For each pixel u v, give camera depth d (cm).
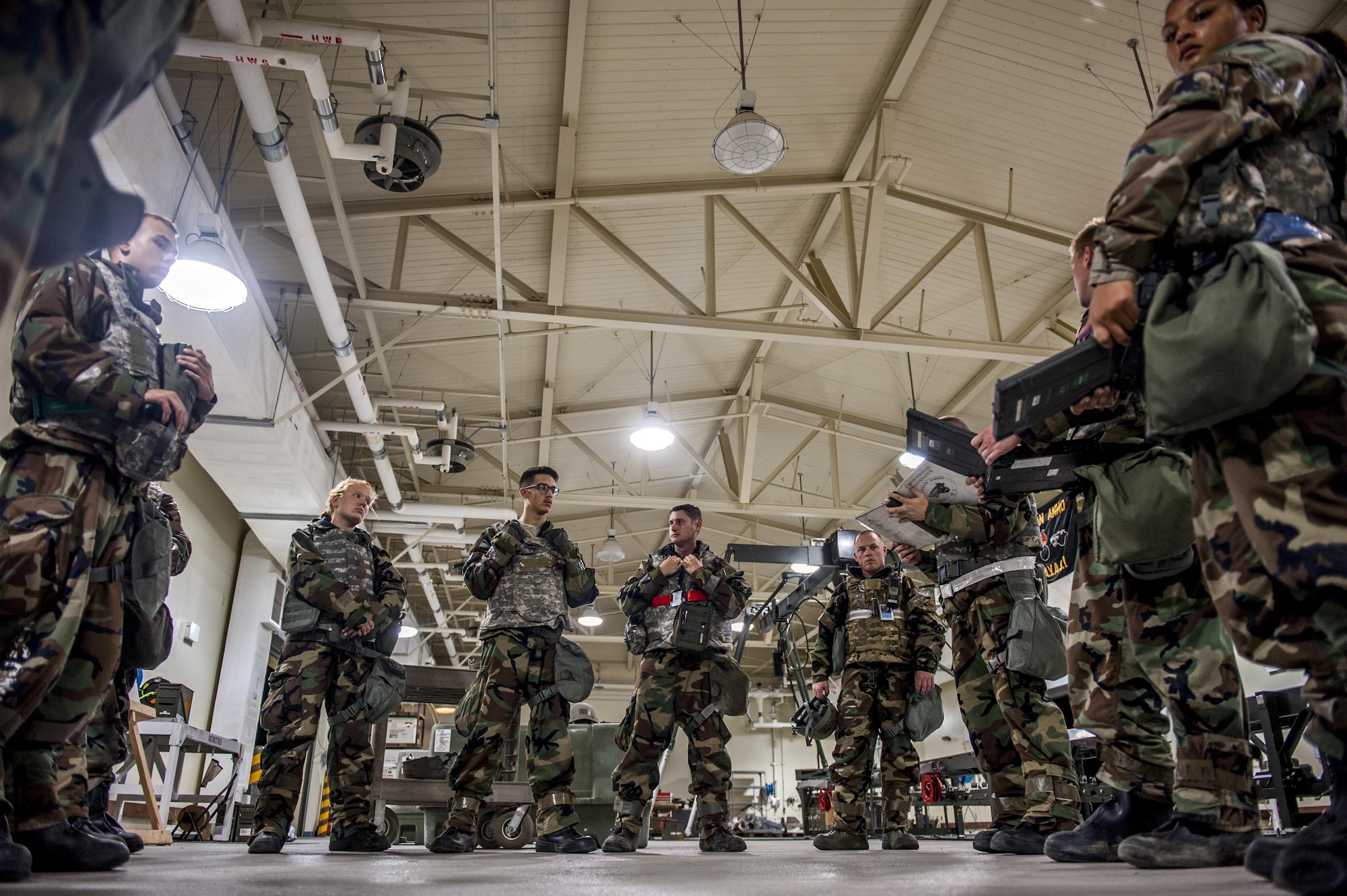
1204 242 117
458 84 568
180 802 708
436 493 1242
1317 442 101
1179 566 174
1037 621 282
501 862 254
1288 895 104
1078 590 219
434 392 973
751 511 1067
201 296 493
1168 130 118
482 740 334
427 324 838
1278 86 116
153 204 474
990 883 142
